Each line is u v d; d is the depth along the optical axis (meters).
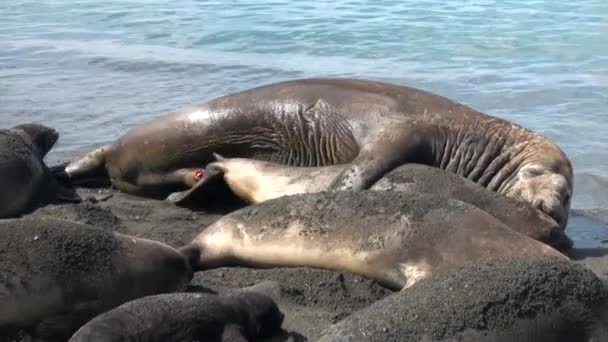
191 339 6.71
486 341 6.05
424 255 8.35
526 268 6.56
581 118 15.88
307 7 28.14
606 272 9.17
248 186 10.88
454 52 21.55
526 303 6.31
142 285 7.62
